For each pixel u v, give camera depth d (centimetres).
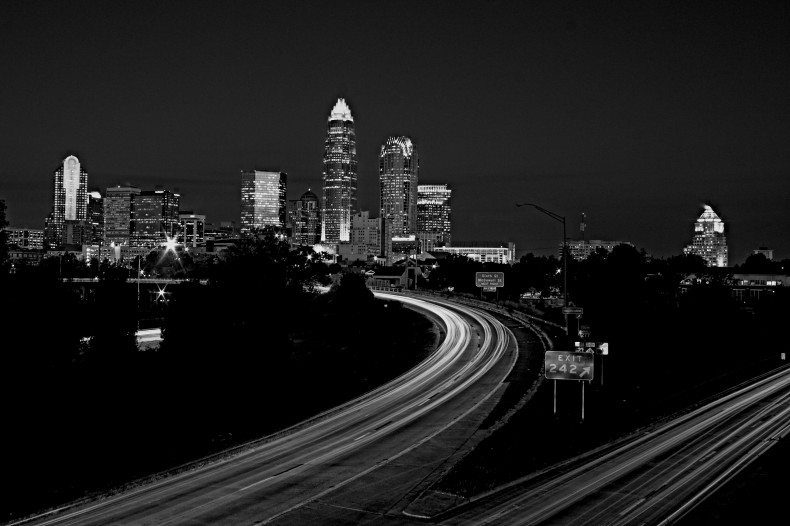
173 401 4659
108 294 6147
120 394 4516
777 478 2867
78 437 3772
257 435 3928
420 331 9462
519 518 2375
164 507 2556
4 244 4366
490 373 5925
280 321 6322
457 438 3634
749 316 11675
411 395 5106
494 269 17375
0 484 2958
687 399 5028
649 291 9931
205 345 5284
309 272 7694
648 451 3366
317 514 2439
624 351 7150
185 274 18588
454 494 2619
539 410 4244
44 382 4172
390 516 2414
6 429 3747
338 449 3475
